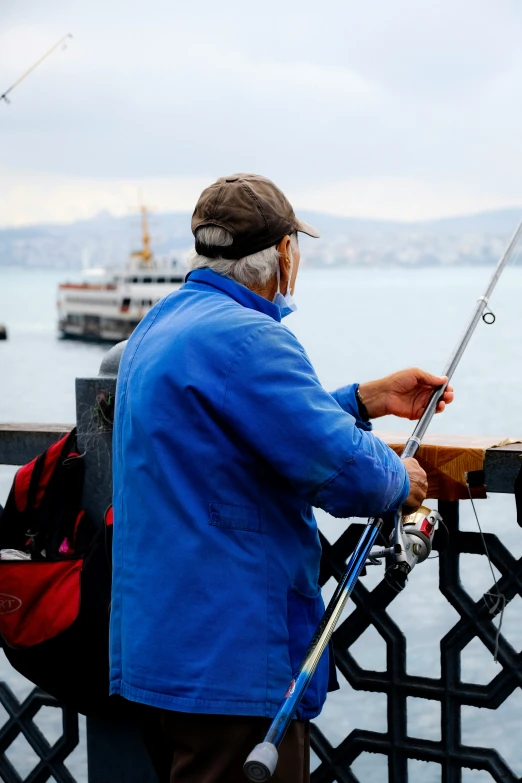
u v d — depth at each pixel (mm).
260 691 2271
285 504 2406
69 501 3102
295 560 2408
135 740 3324
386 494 2330
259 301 2488
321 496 2299
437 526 2961
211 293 2482
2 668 13906
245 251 2467
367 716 12719
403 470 2402
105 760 3379
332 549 3219
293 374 2309
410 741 3152
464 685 3059
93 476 3170
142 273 117000
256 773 1958
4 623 2885
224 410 2301
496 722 12656
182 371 2344
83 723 10461
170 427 2340
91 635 2811
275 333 2346
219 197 2480
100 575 2809
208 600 2291
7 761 3688
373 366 109000
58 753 3564
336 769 3293
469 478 2863
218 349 2334
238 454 2334
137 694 2340
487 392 76000
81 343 124688
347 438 2285
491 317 3045
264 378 2295
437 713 12156
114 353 3170
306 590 2459
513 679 2975
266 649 2299
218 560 2305
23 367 103688
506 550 2928
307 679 2148
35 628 2863
